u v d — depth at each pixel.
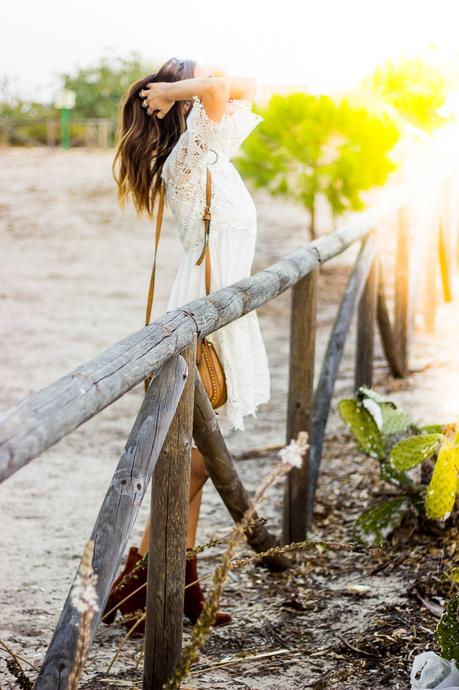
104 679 2.69
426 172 7.94
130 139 2.99
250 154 9.88
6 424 1.46
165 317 2.32
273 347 7.68
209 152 3.03
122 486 2.02
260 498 1.93
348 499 4.27
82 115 25.44
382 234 5.57
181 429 2.35
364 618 3.05
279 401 6.28
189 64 3.07
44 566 3.70
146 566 2.68
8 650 2.14
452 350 7.07
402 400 5.81
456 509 3.54
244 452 5.19
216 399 3.00
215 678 2.70
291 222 13.60
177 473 2.35
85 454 5.25
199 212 2.98
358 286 4.58
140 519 4.27
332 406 5.92
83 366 1.79
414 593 3.15
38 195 15.37
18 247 11.86
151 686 2.40
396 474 3.70
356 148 9.38
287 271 3.30
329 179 9.73
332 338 4.25
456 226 9.08
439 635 2.46
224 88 2.84
